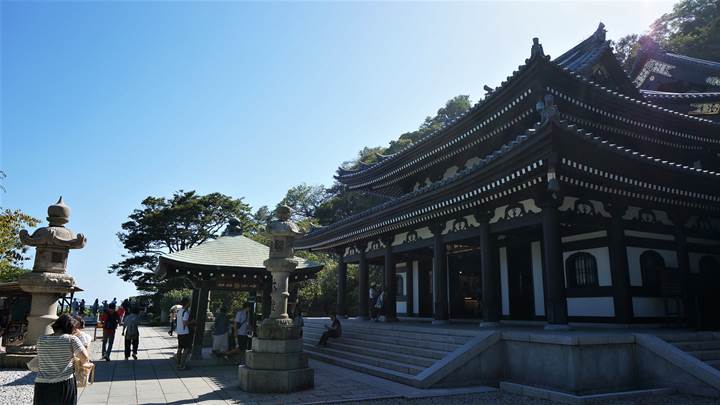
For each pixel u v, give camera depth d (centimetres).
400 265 2681
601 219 1456
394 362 1370
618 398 1003
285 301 1160
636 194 1455
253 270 1584
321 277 4178
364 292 2427
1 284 1842
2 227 2405
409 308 2509
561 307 1268
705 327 1443
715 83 2464
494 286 1535
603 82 2038
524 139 1198
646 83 2859
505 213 1523
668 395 1032
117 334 3081
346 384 1173
